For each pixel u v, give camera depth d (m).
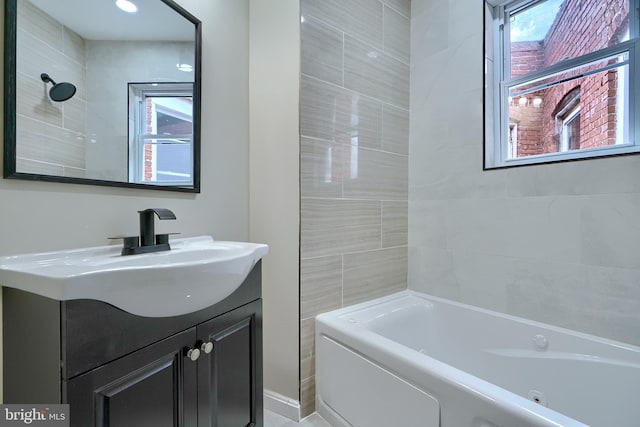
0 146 0.79
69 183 0.92
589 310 1.26
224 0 1.41
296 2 1.40
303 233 1.42
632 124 1.24
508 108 1.62
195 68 1.27
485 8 1.58
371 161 1.72
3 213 0.80
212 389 0.94
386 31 1.78
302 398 1.43
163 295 0.74
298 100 1.40
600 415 1.17
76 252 0.91
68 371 0.61
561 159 1.36
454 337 1.65
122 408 0.70
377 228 1.75
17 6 0.82
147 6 1.12
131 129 1.08
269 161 1.48
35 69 0.85
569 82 1.43
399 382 1.07
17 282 0.67
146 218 1.01
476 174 1.61
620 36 1.27
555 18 1.46
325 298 1.52
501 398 0.81
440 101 1.77
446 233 1.74
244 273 0.96
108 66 1.01
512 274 1.48
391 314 1.59
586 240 1.27
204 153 1.34
